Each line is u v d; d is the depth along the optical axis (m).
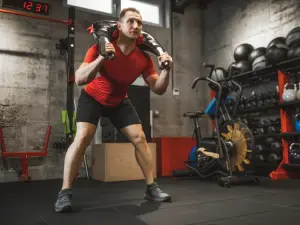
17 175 4.09
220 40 5.79
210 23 6.07
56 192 2.83
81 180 3.90
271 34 4.80
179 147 4.52
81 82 1.74
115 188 3.04
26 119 4.27
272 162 4.04
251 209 1.81
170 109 5.54
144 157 2.16
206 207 1.89
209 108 3.58
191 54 5.96
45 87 4.45
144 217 1.63
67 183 1.87
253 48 4.79
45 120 4.39
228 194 2.46
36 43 4.46
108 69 1.85
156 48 1.90
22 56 4.34
